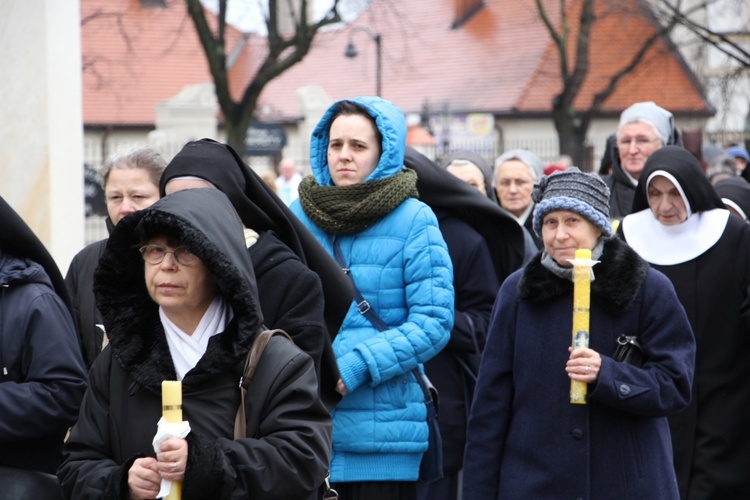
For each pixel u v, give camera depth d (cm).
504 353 1062
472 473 1057
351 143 1209
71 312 989
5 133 1997
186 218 755
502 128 11388
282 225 1005
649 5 7825
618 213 1873
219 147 994
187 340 776
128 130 10875
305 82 12362
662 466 1027
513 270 1457
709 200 1331
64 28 1975
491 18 11962
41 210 1969
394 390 1173
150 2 11362
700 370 1298
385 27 12325
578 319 995
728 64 7350
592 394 995
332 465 1157
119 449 777
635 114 1878
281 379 772
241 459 735
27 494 919
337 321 1030
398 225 1196
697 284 1314
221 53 6981
